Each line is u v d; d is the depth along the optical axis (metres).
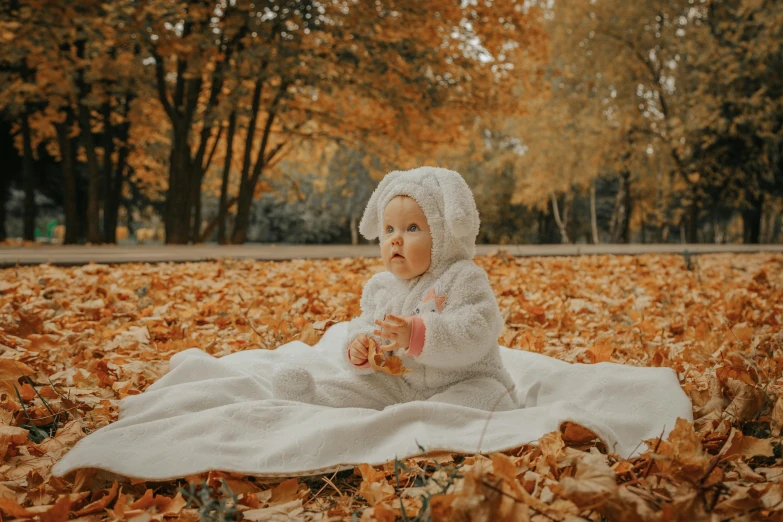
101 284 6.30
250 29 13.23
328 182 33.59
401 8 13.62
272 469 2.09
